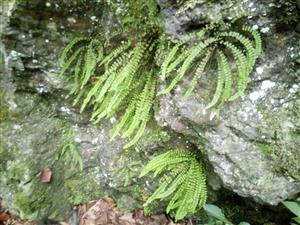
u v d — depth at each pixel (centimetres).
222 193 42
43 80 45
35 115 47
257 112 35
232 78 35
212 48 35
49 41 42
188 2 33
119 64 40
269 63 35
